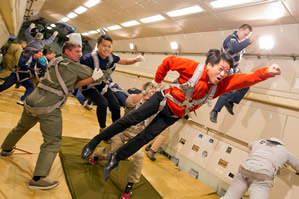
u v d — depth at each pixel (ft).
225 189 13.32
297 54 12.21
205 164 14.98
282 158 9.01
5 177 7.73
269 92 13.25
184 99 6.78
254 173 8.65
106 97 11.82
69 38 9.16
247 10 11.76
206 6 12.94
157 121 7.42
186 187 12.73
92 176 9.95
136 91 11.93
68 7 23.70
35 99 7.36
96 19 24.11
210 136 15.64
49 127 7.66
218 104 12.48
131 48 27.37
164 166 15.12
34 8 27.61
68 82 7.64
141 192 10.34
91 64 10.08
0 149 9.57
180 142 17.31
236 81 6.45
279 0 10.00
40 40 19.39
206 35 16.78
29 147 10.68
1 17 15.02
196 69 6.54
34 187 7.63
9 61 20.90
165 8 15.25
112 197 8.94
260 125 13.26
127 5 17.17
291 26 11.66
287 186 11.32
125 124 7.38
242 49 10.97
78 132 15.67
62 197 7.88
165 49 21.90
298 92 12.04
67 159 10.73
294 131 11.84
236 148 13.98
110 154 7.51
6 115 13.92
